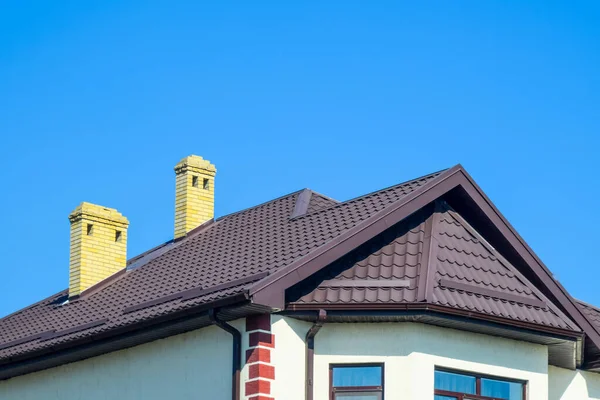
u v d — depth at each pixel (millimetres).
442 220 25984
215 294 24234
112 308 28031
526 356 25797
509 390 25469
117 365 26828
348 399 24141
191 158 32469
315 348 24406
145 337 25859
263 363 23531
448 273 24828
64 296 31922
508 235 26344
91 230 31656
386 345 24250
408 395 23859
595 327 26562
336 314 23891
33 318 31062
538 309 25562
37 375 28875
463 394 24797
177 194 32469
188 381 25047
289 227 27281
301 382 24062
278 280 23422
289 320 24141
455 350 24719
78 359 27750
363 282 24250
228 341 24438
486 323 24578
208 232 31078
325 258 24062
